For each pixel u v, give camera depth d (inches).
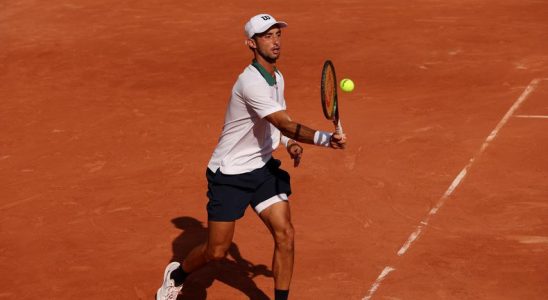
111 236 1175.0
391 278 999.6
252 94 788.0
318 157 1451.8
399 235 1122.7
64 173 1456.7
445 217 1175.6
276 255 840.3
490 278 986.7
